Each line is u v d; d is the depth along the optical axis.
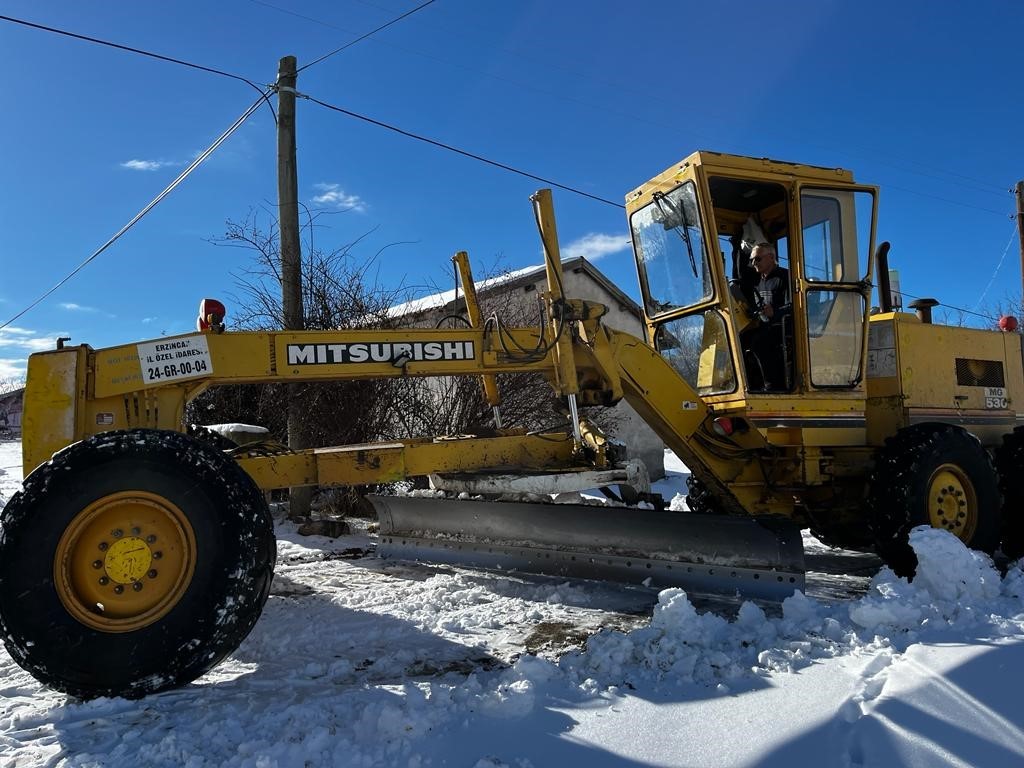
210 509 2.98
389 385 8.77
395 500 5.71
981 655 2.91
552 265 4.39
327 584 5.06
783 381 5.27
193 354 3.68
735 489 5.06
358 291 9.38
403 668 3.29
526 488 4.25
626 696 2.79
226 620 2.92
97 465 2.94
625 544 4.51
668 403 4.92
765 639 3.34
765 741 2.38
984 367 6.20
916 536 3.98
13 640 2.78
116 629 2.88
